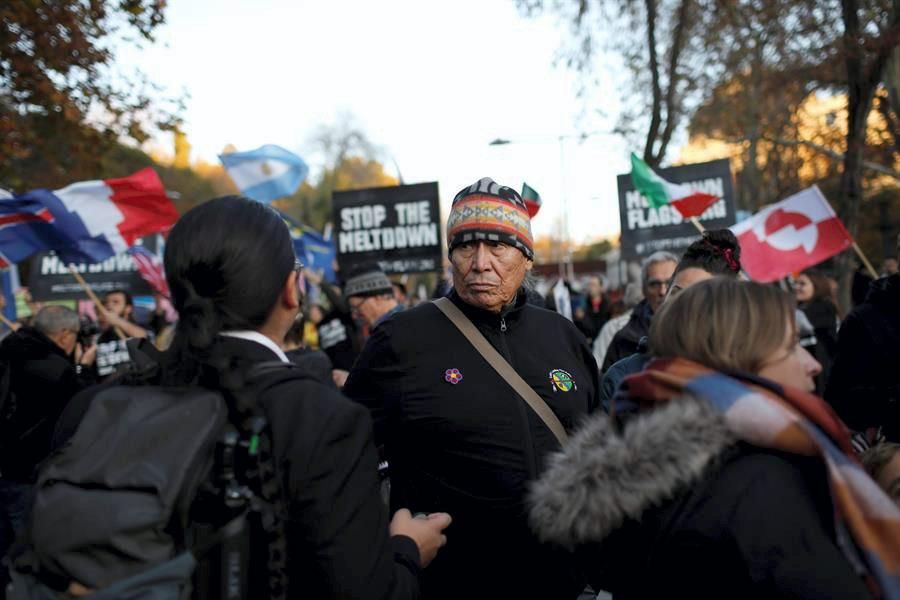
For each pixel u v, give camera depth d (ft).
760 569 4.58
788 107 57.41
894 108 29.43
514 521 8.00
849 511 4.34
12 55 32.17
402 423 8.41
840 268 32.78
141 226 22.74
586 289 54.49
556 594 8.01
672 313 5.44
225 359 4.93
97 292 29.19
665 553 5.00
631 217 25.86
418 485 8.41
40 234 21.95
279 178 25.48
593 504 4.96
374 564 4.92
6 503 15.70
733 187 25.17
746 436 4.76
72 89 34.60
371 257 26.61
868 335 9.76
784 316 5.22
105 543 4.43
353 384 8.98
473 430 8.13
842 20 31.96
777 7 37.52
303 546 4.81
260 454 4.71
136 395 5.04
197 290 5.27
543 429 8.28
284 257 5.54
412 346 8.50
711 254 10.00
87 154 36.58
